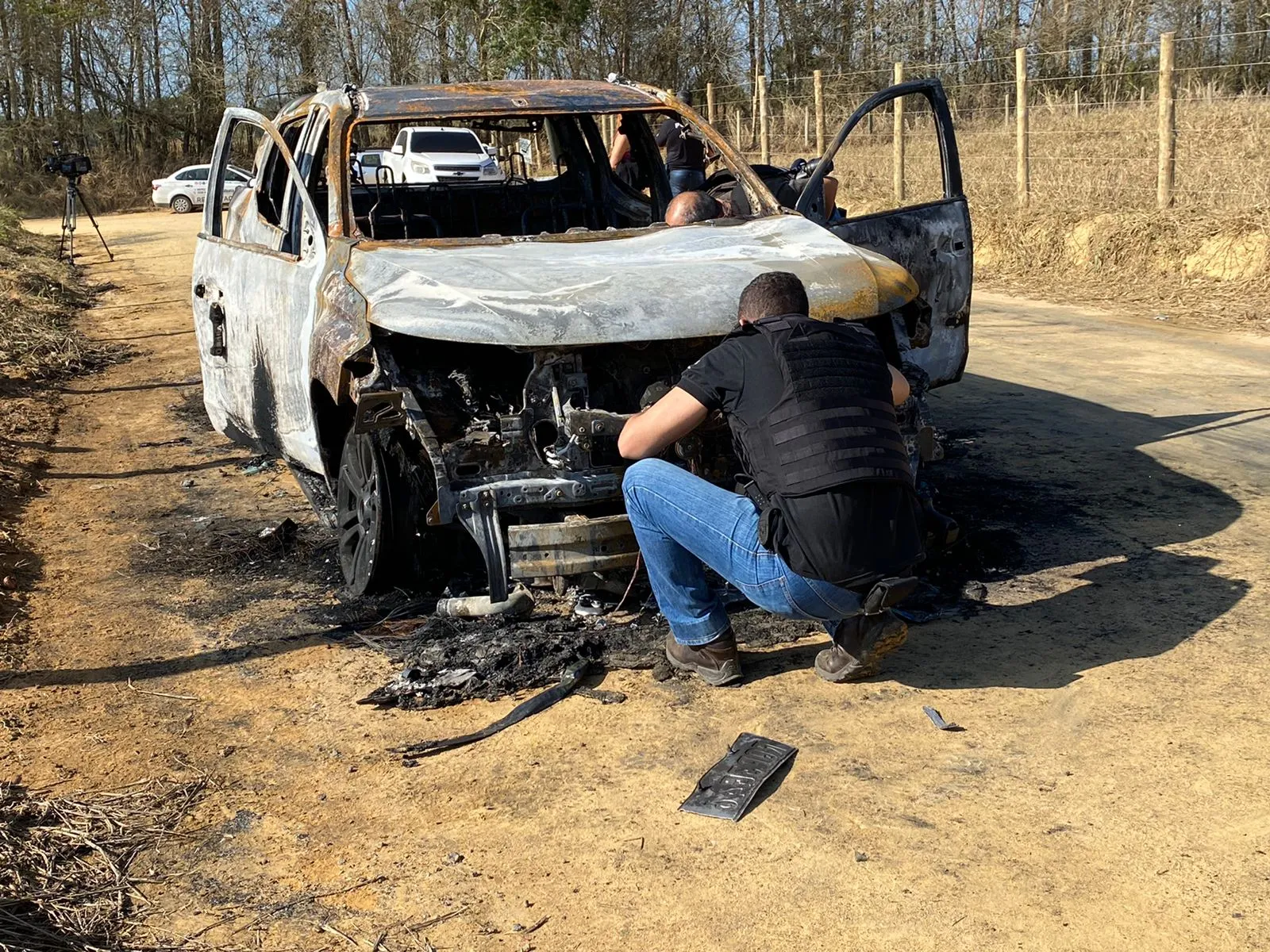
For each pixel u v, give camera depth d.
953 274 5.65
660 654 3.97
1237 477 5.75
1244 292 11.19
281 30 43.38
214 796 3.27
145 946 2.65
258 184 6.02
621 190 6.37
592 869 2.88
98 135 45.34
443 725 3.62
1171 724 3.43
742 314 3.56
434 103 5.15
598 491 3.89
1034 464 6.10
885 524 3.30
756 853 2.91
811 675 3.83
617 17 40.47
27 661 4.15
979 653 3.95
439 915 2.73
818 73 18.56
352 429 4.51
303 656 4.13
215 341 5.89
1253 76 29.53
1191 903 2.65
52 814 3.16
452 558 4.66
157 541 5.41
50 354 10.09
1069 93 29.19
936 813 3.04
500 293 3.94
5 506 5.95
